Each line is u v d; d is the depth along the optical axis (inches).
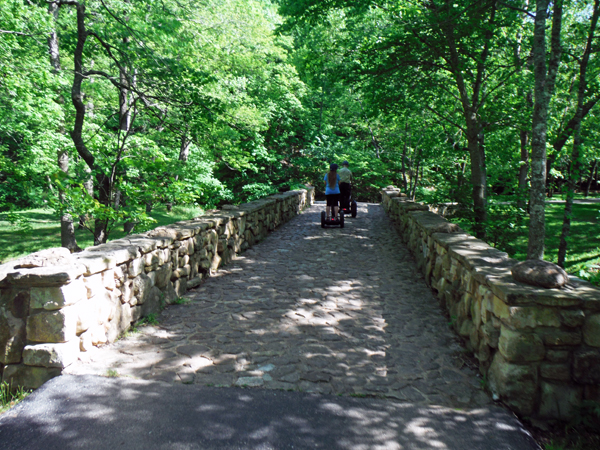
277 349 142.3
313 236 389.1
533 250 237.1
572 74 437.4
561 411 105.3
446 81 400.8
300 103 831.7
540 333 106.6
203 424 97.0
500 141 426.9
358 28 413.1
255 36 595.2
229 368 127.3
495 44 378.0
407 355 138.7
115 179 300.7
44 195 294.0
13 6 323.6
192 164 378.0
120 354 135.0
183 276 207.3
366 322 169.8
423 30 336.2
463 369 129.2
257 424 97.5
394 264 276.2
